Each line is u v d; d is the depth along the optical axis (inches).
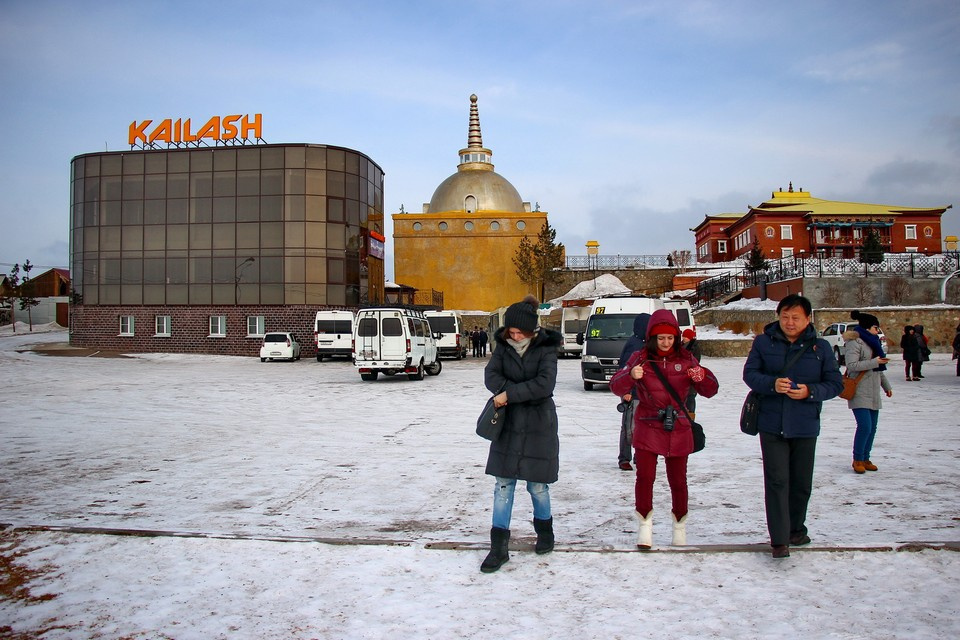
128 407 602.9
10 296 2723.9
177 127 1646.2
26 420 514.3
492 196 2591.0
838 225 2628.0
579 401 646.5
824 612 157.2
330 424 498.0
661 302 797.9
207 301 1617.9
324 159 1622.8
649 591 169.6
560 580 177.0
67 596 171.6
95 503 267.9
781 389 183.8
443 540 212.1
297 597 169.3
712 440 407.5
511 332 192.4
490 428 188.1
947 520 230.8
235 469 334.3
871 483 287.1
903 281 1402.6
